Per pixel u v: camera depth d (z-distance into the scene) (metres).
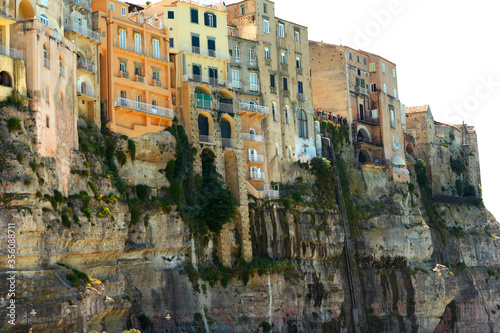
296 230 118.88
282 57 128.75
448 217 163.12
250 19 126.06
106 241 91.19
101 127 100.19
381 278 133.50
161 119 106.88
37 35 87.25
